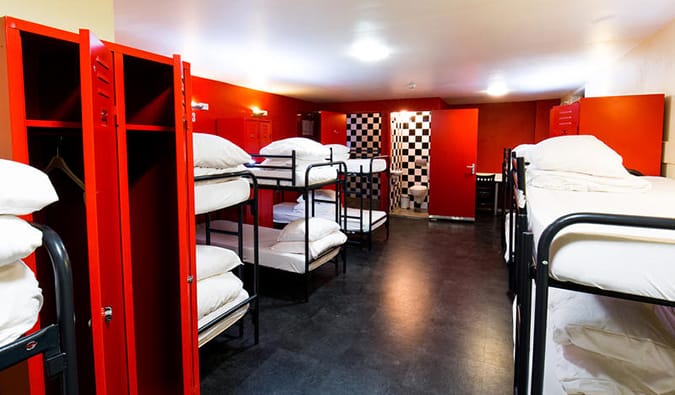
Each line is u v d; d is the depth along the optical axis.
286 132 7.27
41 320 1.37
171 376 1.79
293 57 4.11
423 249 4.98
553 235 1.05
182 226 1.54
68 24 1.62
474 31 3.19
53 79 1.41
